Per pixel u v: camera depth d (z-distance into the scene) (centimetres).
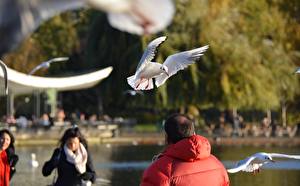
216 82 4997
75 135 1262
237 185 2138
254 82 5006
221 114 5728
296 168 2636
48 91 4888
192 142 714
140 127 5700
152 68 762
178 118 733
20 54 5994
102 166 2823
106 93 5175
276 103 5116
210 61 5000
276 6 5812
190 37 4903
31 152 3659
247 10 5319
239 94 5012
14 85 4188
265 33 5366
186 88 4991
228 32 5088
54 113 4916
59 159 1270
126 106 5547
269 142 4797
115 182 2231
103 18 5141
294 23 5825
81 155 1270
